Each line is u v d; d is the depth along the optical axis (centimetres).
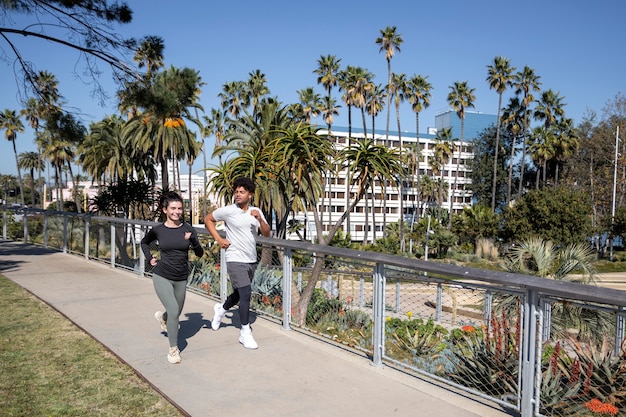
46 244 1350
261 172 948
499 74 5575
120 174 3180
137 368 450
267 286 661
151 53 1195
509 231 4334
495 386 436
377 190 8644
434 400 392
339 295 604
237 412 365
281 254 648
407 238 5547
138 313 644
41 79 1242
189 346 520
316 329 594
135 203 2148
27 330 563
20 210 1501
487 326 466
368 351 517
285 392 403
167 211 477
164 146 2672
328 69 5256
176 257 475
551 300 345
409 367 454
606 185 5481
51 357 477
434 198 8244
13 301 704
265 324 613
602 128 5725
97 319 611
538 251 1038
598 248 5453
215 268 760
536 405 358
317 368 460
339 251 484
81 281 862
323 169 871
